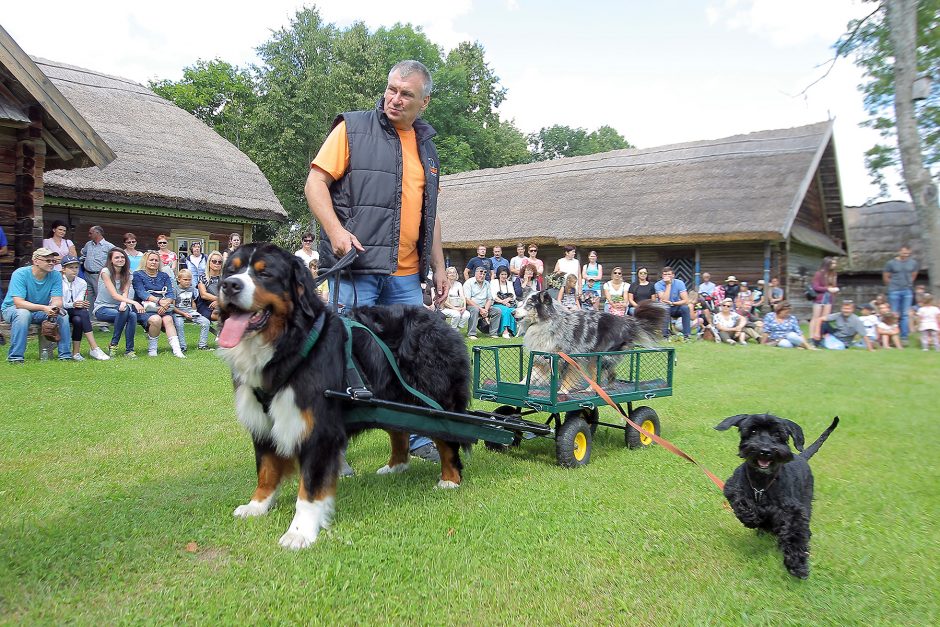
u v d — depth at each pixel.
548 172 28.92
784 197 20.72
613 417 7.09
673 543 3.66
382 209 4.80
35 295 9.22
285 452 3.70
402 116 4.80
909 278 17.00
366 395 3.74
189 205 18.98
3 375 8.07
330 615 2.77
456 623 2.76
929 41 20.17
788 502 3.36
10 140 11.80
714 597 3.05
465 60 51.38
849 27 19.70
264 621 2.69
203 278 11.11
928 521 4.09
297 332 3.58
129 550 3.33
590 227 22.86
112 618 2.69
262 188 21.86
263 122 35.84
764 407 7.63
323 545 3.46
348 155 4.70
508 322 15.18
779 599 3.05
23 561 3.16
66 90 20.98
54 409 6.45
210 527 3.66
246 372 3.60
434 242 5.52
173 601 2.83
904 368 11.48
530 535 3.71
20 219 11.77
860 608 2.99
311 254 13.41
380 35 47.06
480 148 49.50
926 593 3.15
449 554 3.41
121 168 18.33
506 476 4.90
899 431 6.52
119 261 10.11
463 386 4.68
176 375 8.55
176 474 4.66
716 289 17.91
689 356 12.58
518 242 23.83
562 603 2.95
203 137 23.03
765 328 16.08
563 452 5.13
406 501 4.24
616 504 4.26
